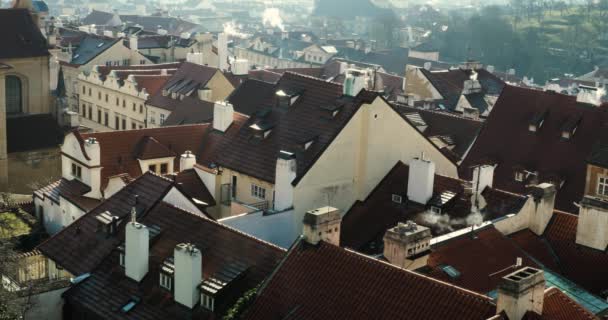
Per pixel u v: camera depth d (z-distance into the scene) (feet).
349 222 241.35
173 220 201.98
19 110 385.50
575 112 293.84
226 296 176.65
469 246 187.01
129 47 580.30
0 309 176.24
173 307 181.98
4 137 359.05
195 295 178.50
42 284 195.00
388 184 247.29
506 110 309.22
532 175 290.15
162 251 194.90
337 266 162.91
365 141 242.58
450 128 341.82
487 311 142.20
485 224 196.24
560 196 282.15
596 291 190.70
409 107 370.32
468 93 452.76
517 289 135.74
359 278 158.81
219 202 259.39
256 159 251.39
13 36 382.83
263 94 359.25
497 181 297.74
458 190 228.84
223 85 456.45
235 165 254.68
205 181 260.62
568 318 143.33
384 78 520.83
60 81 404.36
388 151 249.14
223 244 188.55
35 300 192.34
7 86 379.96
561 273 196.95
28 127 379.55
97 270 200.44
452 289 148.56
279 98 260.42
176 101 450.30
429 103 433.48
